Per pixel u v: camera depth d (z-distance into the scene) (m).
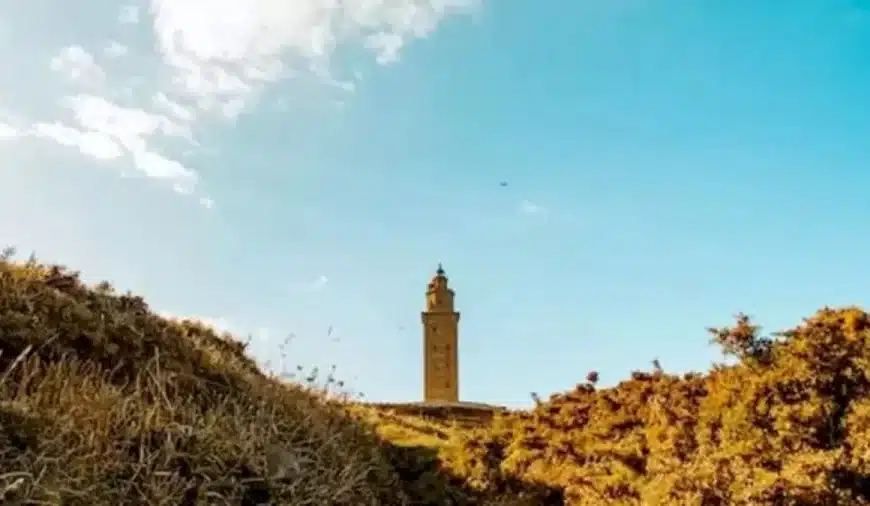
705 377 8.28
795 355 7.25
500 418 10.52
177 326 9.80
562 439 9.34
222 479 6.10
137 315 8.90
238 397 8.38
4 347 6.82
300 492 6.69
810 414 6.88
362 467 8.43
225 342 10.95
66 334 7.50
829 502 6.33
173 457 6.09
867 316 7.28
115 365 7.57
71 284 8.75
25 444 5.34
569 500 8.58
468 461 9.78
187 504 5.82
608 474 8.48
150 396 7.33
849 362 7.11
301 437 8.17
